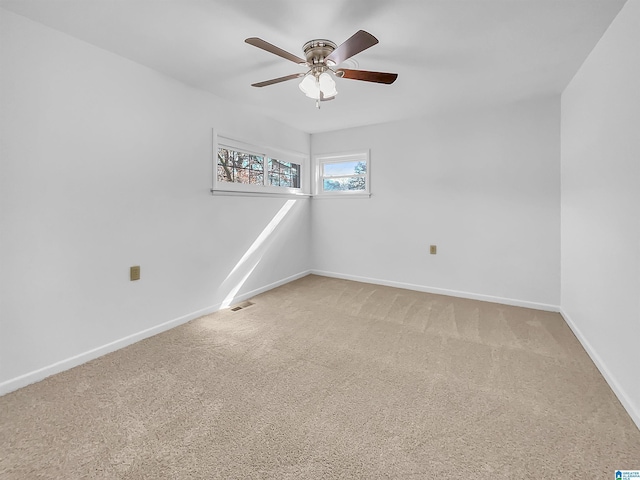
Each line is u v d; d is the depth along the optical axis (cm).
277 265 402
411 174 384
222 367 201
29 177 181
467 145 347
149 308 250
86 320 210
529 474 119
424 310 313
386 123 396
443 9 170
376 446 134
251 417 153
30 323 183
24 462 125
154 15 175
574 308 259
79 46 200
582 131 236
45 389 176
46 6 166
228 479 117
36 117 182
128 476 118
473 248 350
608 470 120
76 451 131
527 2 164
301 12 172
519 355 217
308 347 231
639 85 149
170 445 134
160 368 200
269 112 354
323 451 131
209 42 204
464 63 234
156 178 252
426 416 153
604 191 192
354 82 269
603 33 192
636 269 150
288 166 426
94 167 211
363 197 420
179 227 272
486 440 137
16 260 177
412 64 236
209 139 297
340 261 448
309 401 166
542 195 312
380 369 199
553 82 270
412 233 387
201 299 296
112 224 223
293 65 238
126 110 229
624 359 162
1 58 168
